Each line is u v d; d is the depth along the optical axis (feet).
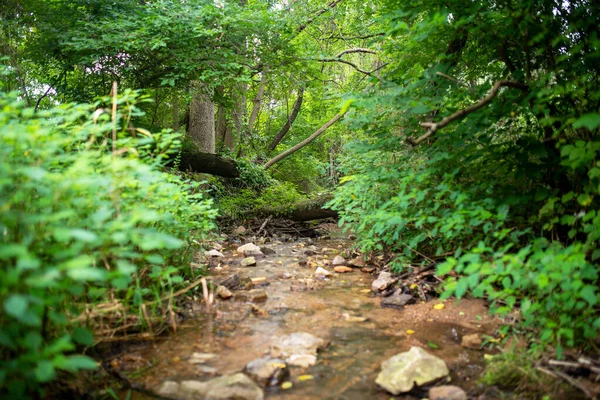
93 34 23.89
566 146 8.73
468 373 7.50
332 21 34.50
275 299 11.83
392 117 14.12
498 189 11.94
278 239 24.31
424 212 12.65
